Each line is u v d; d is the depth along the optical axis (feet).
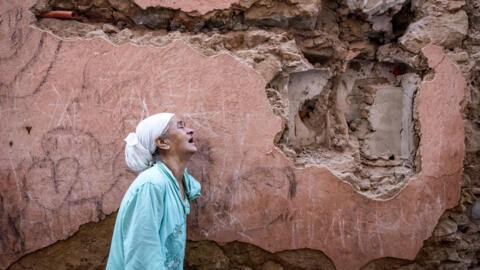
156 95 7.14
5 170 7.45
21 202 7.48
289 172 7.25
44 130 7.30
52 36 7.09
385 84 8.32
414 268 7.68
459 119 7.52
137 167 5.91
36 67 7.18
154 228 5.04
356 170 7.64
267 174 7.25
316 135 8.32
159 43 7.14
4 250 7.61
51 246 7.58
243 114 7.14
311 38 7.76
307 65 7.38
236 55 7.14
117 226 5.37
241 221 7.37
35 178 7.41
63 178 7.38
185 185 6.30
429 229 7.58
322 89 8.14
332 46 7.84
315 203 7.34
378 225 7.48
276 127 7.13
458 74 7.47
